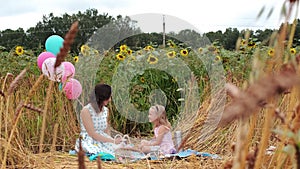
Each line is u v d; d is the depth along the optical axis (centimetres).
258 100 48
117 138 491
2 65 664
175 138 481
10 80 444
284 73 50
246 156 94
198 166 353
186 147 486
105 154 439
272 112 100
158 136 477
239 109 48
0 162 280
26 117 494
